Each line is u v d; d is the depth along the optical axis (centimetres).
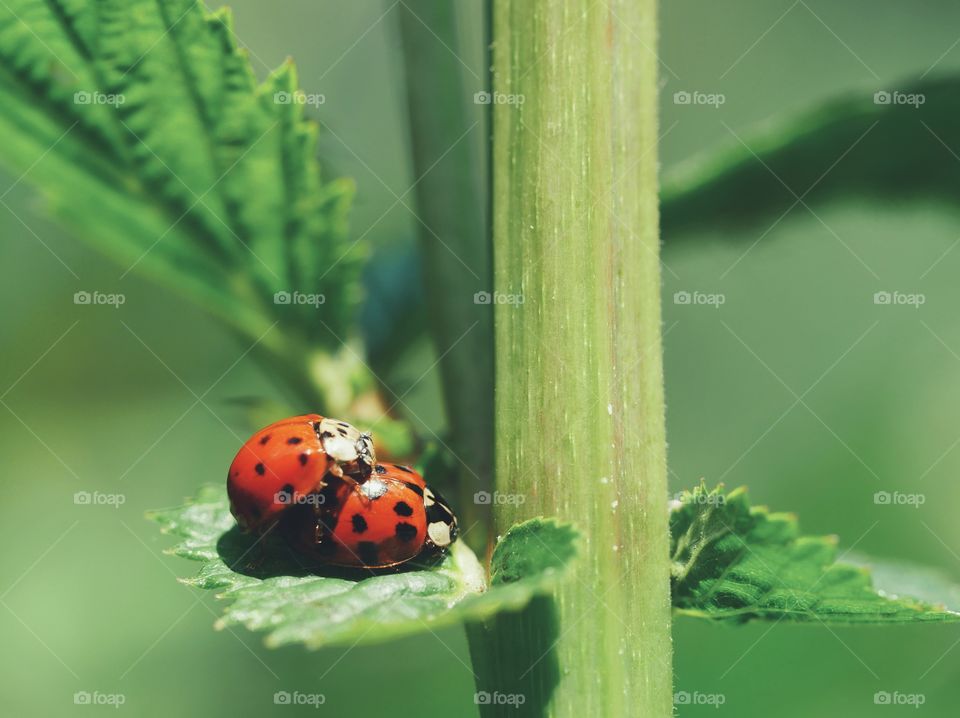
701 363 17
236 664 14
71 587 14
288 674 14
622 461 8
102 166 9
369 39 16
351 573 8
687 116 19
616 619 8
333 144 9
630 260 8
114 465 15
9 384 14
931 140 9
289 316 9
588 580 8
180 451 15
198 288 9
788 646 13
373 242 11
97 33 8
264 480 9
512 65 8
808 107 10
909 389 17
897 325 17
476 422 9
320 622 8
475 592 8
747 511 8
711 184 10
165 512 9
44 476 15
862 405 17
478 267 9
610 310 8
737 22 19
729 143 10
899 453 16
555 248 8
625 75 8
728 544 8
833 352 17
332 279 9
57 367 14
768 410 17
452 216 9
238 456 9
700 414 17
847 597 8
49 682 14
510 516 8
